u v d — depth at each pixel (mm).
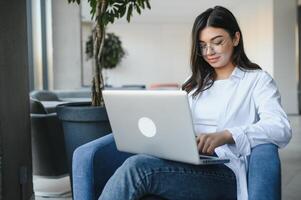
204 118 1528
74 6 6559
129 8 2176
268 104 1395
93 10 2182
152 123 1267
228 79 1522
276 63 7609
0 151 1637
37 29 5852
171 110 1188
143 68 13070
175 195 1316
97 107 2020
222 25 1465
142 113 1281
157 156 1325
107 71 12758
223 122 1469
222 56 1481
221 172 1339
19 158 1954
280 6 7594
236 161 1351
